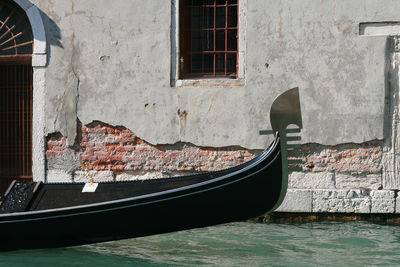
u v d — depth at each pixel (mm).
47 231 5164
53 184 5465
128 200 5074
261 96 7082
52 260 4984
